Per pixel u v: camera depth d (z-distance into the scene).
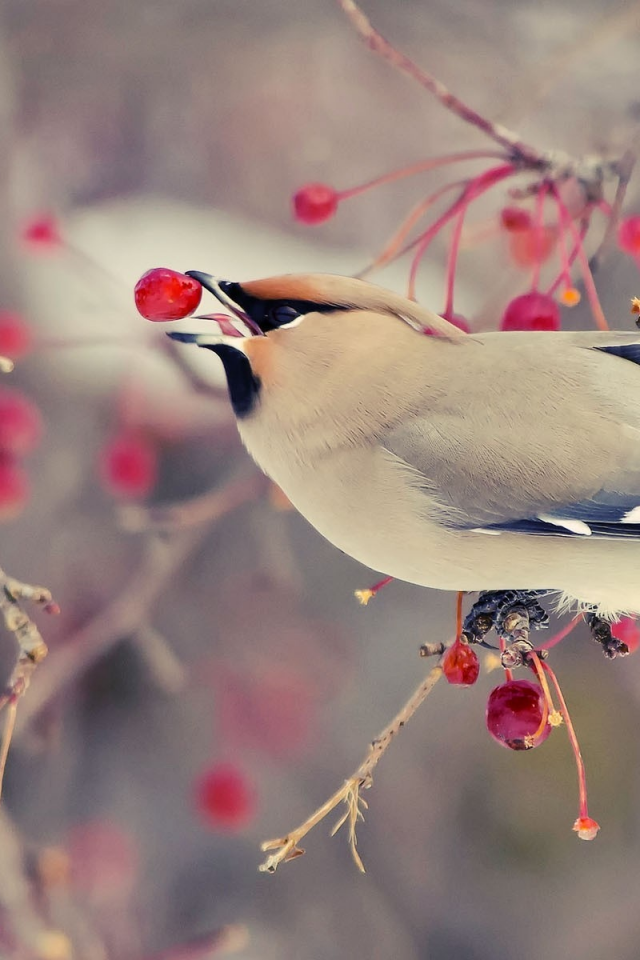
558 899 2.79
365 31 2.51
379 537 2.48
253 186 3.33
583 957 2.76
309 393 2.48
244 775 2.67
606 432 2.48
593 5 2.75
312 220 2.52
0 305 2.70
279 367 2.48
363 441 2.48
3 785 2.71
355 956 2.75
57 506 2.71
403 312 2.48
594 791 2.79
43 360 2.71
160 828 2.74
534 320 2.50
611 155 2.53
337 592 2.81
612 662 2.76
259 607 2.76
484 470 2.47
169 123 3.27
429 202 2.52
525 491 2.47
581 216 2.52
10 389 2.71
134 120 3.22
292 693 2.76
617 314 2.65
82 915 2.65
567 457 2.47
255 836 2.76
